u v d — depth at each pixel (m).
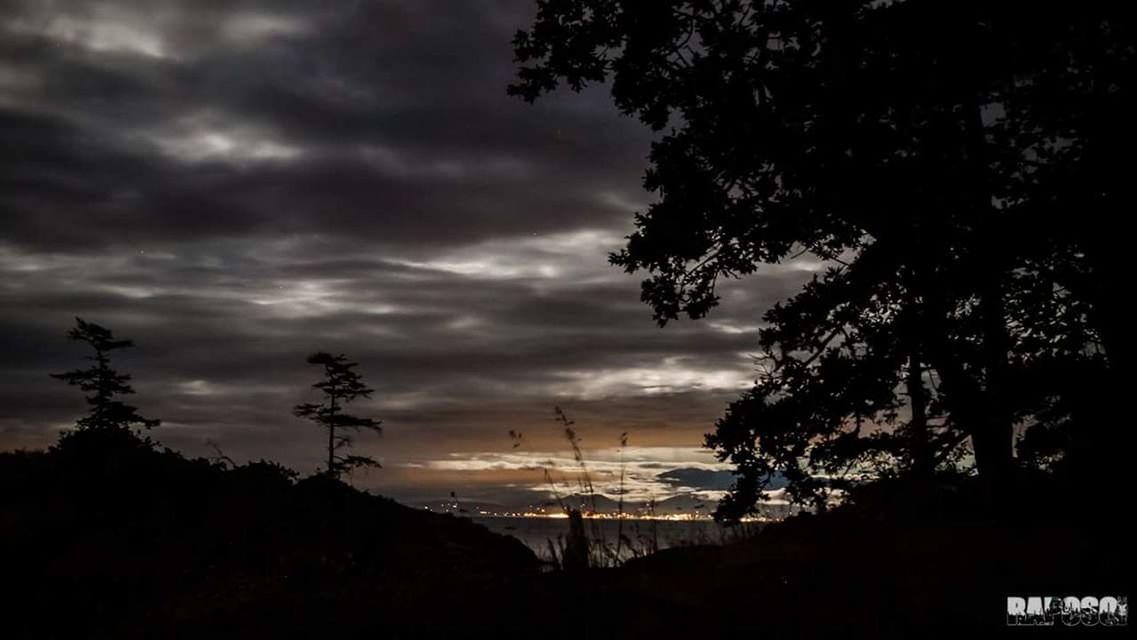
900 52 10.07
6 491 16.95
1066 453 9.60
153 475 18.25
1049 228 9.19
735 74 11.07
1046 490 9.71
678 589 8.01
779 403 11.30
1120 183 8.91
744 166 11.30
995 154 9.55
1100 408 9.05
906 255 10.21
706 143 11.34
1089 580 7.40
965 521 9.71
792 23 10.80
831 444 11.01
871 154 10.20
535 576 8.62
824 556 8.78
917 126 10.05
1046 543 8.38
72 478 17.73
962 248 9.82
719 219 11.57
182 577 13.48
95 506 16.48
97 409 25.98
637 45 11.83
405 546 15.59
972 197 9.66
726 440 11.23
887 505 10.42
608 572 8.63
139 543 15.09
